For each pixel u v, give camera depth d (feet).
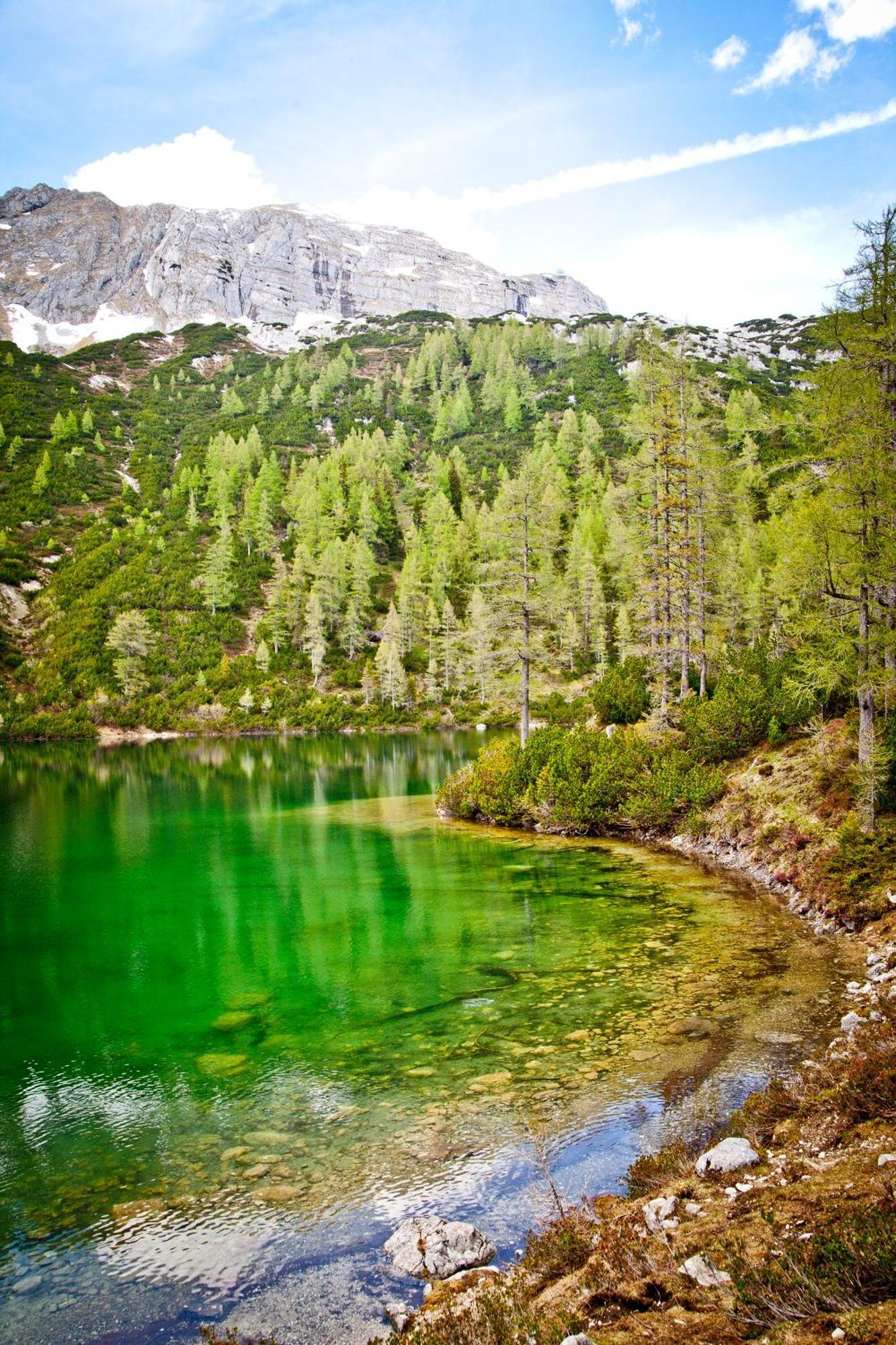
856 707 63.41
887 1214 13.35
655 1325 12.72
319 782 127.85
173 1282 17.35
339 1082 27.17
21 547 293.43
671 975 36.40
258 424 474.90
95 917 49.65
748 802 63.72
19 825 86.94
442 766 152.35
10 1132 24.43
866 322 49.73
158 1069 28.73
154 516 336.08
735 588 160.66
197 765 158.20
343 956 41.22
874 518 48.70
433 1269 17.13
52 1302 16.84
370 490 349.00
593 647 258.16
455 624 271.08
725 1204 16.94
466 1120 24.07
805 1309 11.89
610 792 74.79
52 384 493.77
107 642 248.93
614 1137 22.52
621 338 583.17
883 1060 21.17
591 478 328.49
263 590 308.40
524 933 44.60
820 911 44.55
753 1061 26.50
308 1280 17.16
